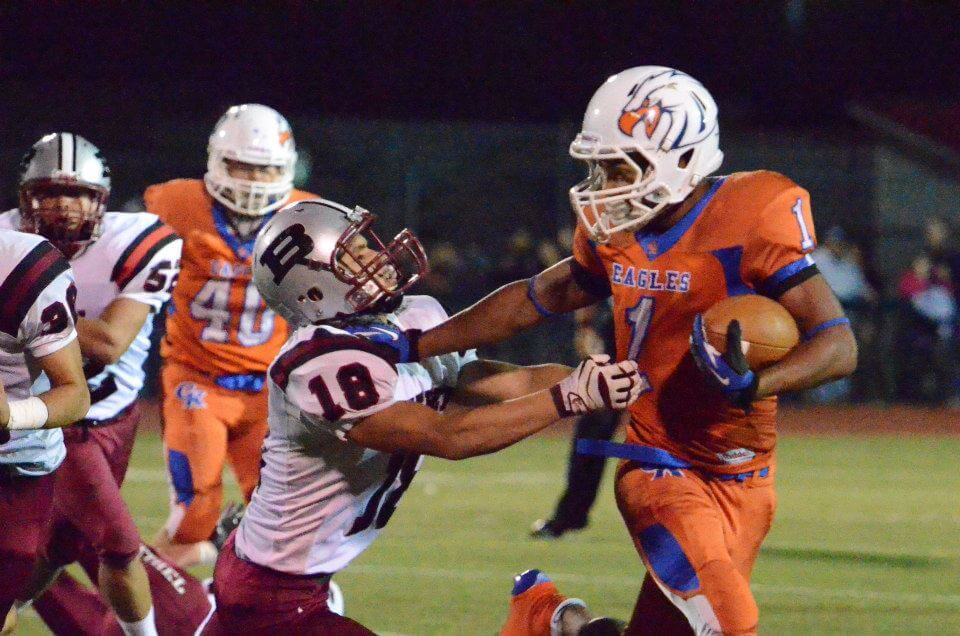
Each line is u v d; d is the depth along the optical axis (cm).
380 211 3816
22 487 871
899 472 2473
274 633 794
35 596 1039
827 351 775
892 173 4212
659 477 833
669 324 826
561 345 3447
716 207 816
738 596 789
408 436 732
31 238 847
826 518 1903
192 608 1045
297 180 3759
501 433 729
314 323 780
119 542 1008
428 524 1820
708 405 821
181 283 1340
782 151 4222
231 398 1338
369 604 1299
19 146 3762
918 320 3712
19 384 859
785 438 3111
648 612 842
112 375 1054
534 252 3744
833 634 1190
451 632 1183
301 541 776
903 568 1512
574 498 1686
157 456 2630
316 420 744
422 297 884
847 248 3738
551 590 909
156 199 1370
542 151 3866
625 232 837
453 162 3847
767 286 802
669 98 805
